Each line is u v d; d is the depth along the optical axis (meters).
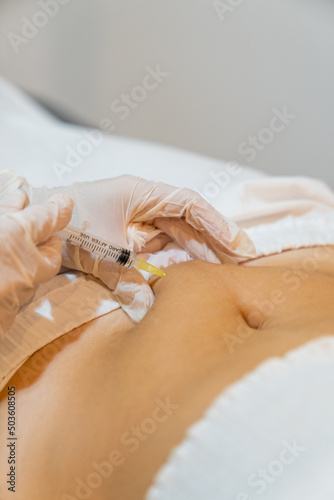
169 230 0.87
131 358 0.64
